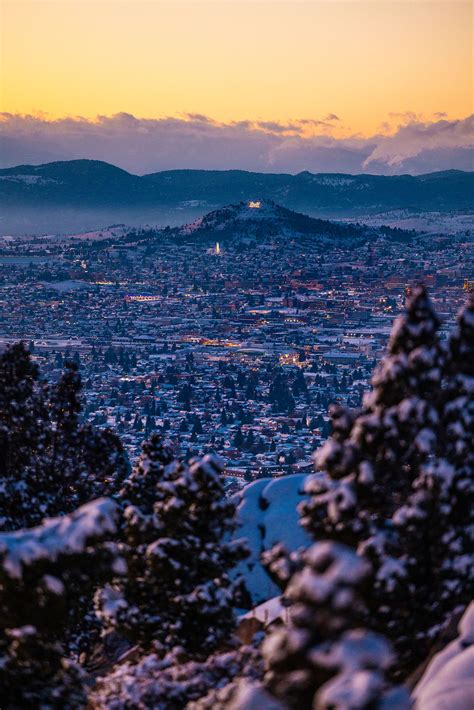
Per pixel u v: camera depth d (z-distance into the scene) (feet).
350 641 38.78
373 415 76.02
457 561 73.61
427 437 72.54
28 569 61.31
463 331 77.87
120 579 90.74
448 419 74.74
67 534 61.62
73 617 90.79
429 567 73.67
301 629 41.47
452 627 73.46
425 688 61.46
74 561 64.44
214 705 62.75
